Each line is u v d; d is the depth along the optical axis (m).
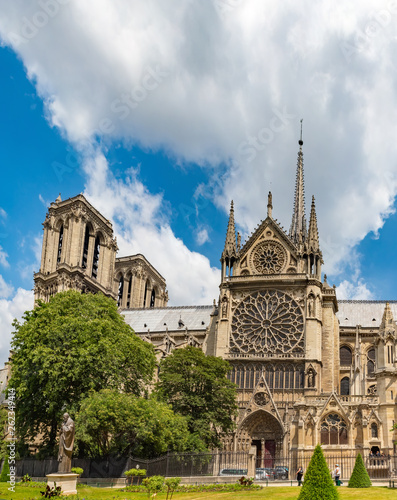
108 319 80.81
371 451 74.44
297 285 107.38
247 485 57.97
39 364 71.19
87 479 63.50
